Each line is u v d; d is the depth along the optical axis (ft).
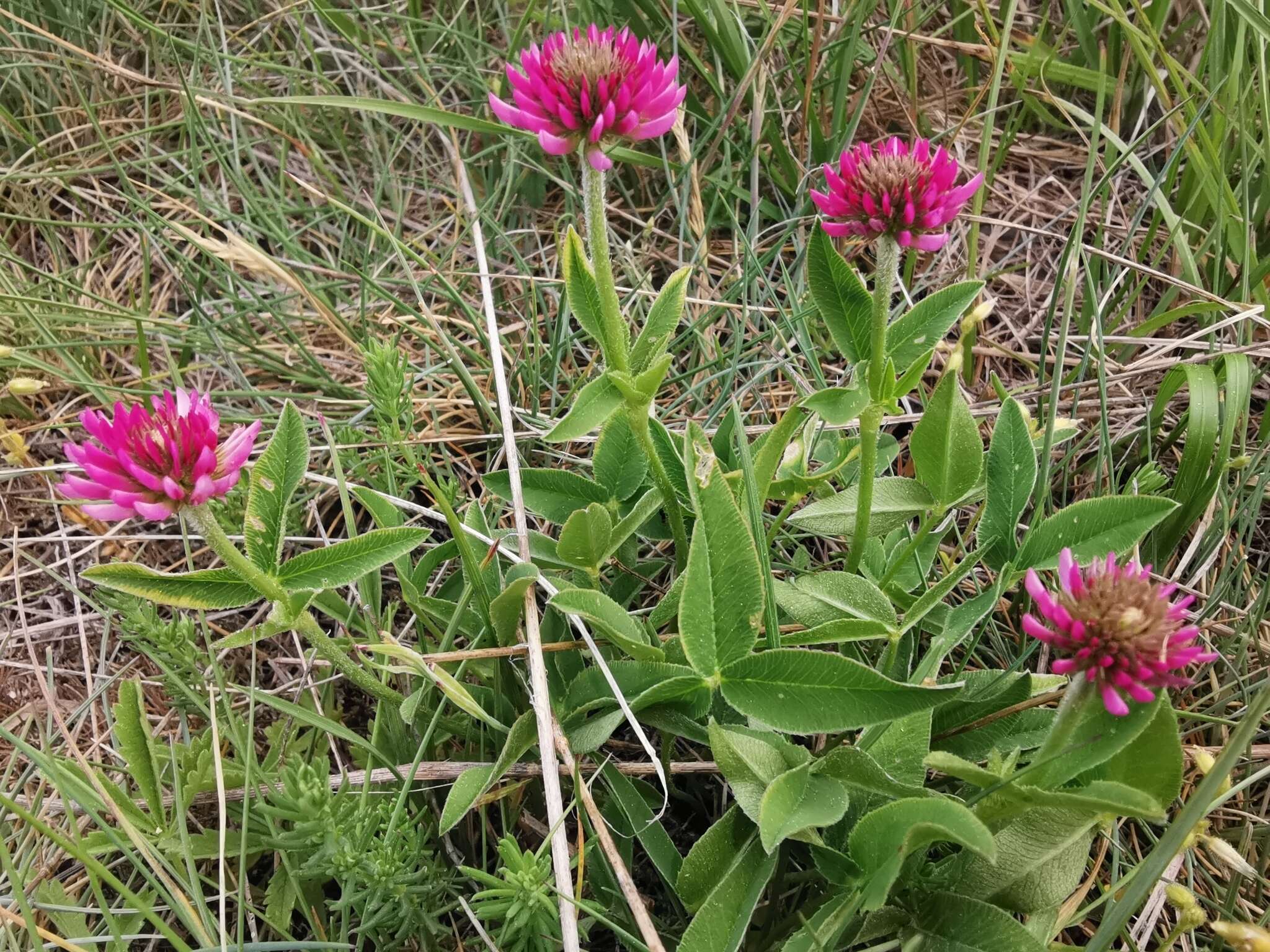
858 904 0.62
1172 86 1.36
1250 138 1.20
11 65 1.40
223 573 0.70
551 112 0.69
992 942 0.61
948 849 0.73
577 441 1.15
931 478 0.80
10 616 1.08
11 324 1.26
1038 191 1.39
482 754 0.80
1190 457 0.94
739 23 1.30
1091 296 1.03
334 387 1.21
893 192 0.67
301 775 0.63
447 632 0.82
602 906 0.67
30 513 1.16
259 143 1.48
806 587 0.78
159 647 0.82
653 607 1.01
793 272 1.27
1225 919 0.75
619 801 0.75
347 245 1.39
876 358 0.72
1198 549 1.00
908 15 1.37
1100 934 0.60
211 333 1.21
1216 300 1.03
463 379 1.05
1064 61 1.44
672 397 1.21
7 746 0.96
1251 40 1.24
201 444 0.66
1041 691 0.74
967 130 1.45
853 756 0.65
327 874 0.73
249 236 1.36
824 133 1.42
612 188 1.45
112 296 1.37
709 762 0.83
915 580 0.86
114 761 0.93
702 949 0.62
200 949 0.70
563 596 0.72
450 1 1.58
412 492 1.11
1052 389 0.87
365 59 1.49
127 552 1.12
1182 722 0.89
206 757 0.81
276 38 1.57
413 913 0.71
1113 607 0.55
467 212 1.34
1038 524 0.86
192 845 0.79
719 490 0.67
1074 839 0.63
